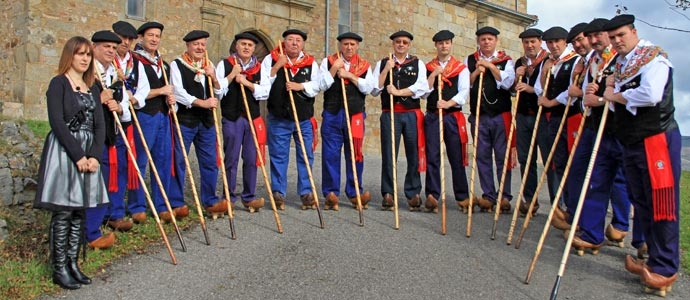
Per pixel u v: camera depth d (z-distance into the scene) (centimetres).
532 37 680
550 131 656
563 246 570
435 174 694
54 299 428
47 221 590
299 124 674
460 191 707
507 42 1817
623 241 582
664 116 445
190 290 444
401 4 1590
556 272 495
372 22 1532
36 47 1030
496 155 696
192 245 547
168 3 1189
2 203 586
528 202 684
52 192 438
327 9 1468
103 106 536
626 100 449
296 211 676
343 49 677
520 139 695
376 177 997
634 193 468
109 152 543
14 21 1060
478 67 680
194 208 670
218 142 605
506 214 700
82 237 472
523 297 440
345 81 676
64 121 444
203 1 1245
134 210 598
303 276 473
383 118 694
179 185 621
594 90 514
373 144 1527
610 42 490
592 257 538
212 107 613
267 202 723
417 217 666
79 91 457
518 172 1142
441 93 680
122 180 575
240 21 1321
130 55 577
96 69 521
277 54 671
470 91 708
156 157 603
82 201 447
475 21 1750
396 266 498
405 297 436
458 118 691
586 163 567
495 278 477
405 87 679
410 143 688
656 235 450
